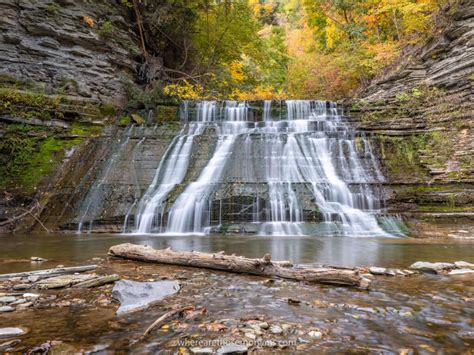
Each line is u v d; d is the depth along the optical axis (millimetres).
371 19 23203
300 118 18109
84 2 17406
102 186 11992
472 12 14797
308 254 6375
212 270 4941
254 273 4656
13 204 11625
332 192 11297
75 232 10562
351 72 22656
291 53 35969
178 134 15570
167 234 10047
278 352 2367
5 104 13383
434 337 2660
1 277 4438
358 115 16797
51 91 15672
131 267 5156
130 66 19328
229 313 3152
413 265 5152
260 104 18625
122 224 10750
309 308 3312
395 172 12125
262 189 11250
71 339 2545
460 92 13742
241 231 9977
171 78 21375
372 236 9234
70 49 16750
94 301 3496
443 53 15891
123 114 17672
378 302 3512
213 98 22016
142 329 2750
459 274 4762
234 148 13969
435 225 9805
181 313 3123
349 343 2531
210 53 24922
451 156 11734
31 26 15633
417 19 17172
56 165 13156
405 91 16547
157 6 20281
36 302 3447
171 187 11977
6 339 2535
